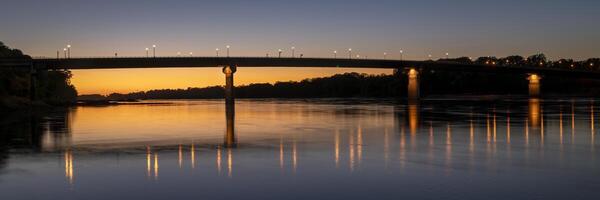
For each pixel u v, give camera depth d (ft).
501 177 112.57
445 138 188.85
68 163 134.82
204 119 328.08
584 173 116.57
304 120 305.32
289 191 102.22
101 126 266.98
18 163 135.13
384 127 241.96
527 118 299.38
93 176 116.98
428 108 469.57
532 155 144.15
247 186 106.42
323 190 102.68
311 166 127.65
